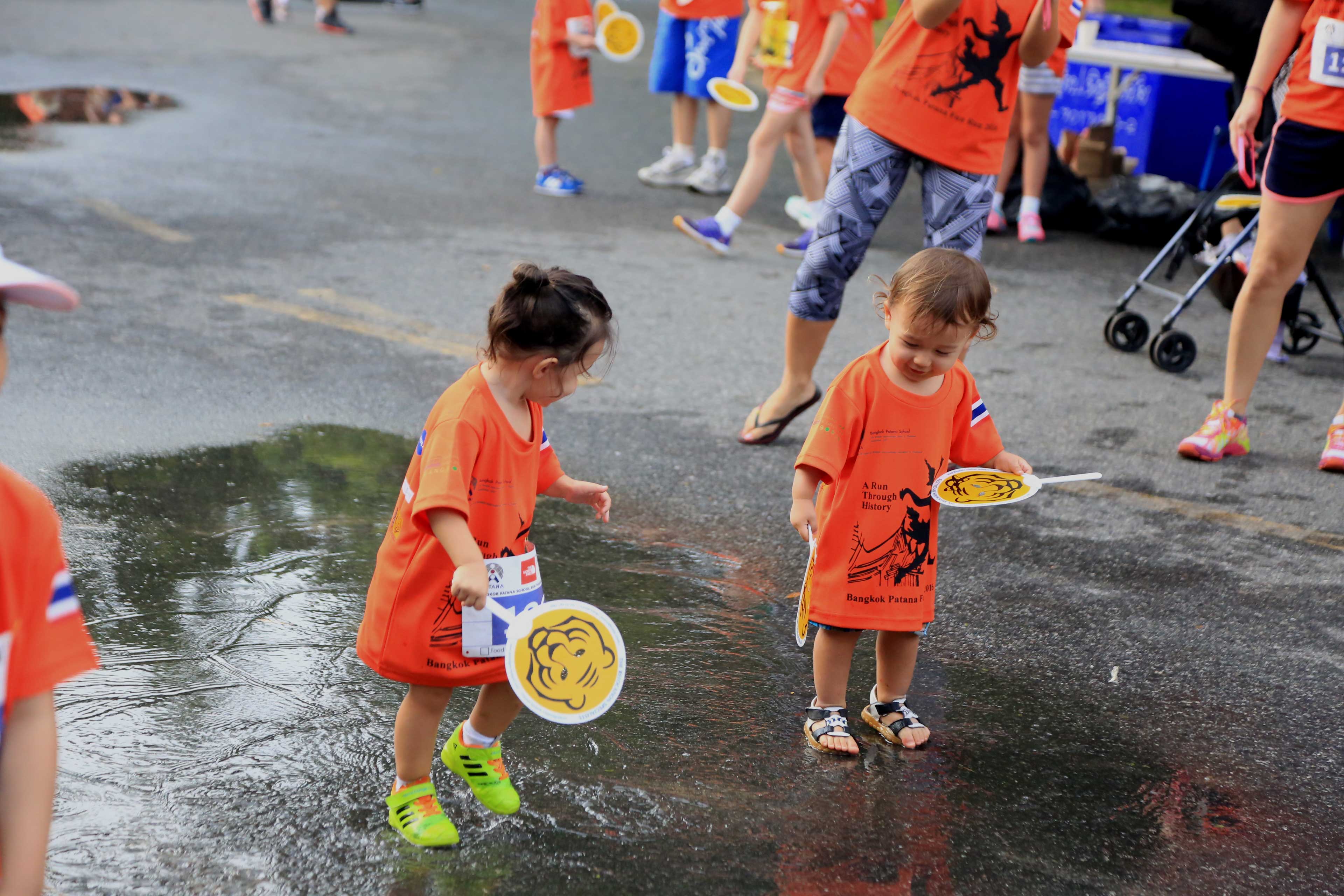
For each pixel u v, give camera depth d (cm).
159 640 332
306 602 359
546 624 246
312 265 734
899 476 299
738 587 390
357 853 252
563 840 260
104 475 437
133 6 1845
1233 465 514
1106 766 303
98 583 361
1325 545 440
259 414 507
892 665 312
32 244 725
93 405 501
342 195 909
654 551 412
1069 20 455
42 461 443
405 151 1075
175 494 427
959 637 365
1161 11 1947
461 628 247
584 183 1005
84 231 762
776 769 293
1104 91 1155
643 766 290
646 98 1421
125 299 644
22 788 157
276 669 322
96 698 302
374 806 269
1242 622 382
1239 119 504
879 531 300
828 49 748
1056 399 586
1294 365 658
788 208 909
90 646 166
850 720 320
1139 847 271
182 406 509
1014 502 298
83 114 1111
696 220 788
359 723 300
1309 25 462
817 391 512
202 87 1284
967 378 312
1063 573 411
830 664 307
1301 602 397
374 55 1570
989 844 268
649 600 376
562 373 246
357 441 487
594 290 247
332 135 1116
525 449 253
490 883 245
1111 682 343
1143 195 919
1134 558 424
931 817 277
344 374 561
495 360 247
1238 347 507
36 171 900
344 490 440
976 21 448
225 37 1619
